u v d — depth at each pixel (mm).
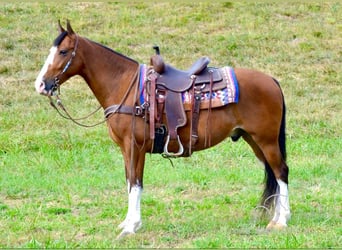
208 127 9617
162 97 9531
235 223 9922
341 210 10609
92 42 9750
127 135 9586
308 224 9852
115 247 8938
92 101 17781
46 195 11578
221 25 22375
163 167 13383
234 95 9562
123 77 9711
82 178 12492
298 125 16328
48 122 16203
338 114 17141
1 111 16875
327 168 13172
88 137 15250
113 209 10688
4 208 10820
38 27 21812
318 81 19266
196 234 9539
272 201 9891
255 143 10055
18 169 13164
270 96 9742
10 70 19281
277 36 21719
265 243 8938
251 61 20297
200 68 9703
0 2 23375
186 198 11453
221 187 12070
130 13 23016
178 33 21812
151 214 10484
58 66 9477
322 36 21875
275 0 24344
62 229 9750
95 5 23656
